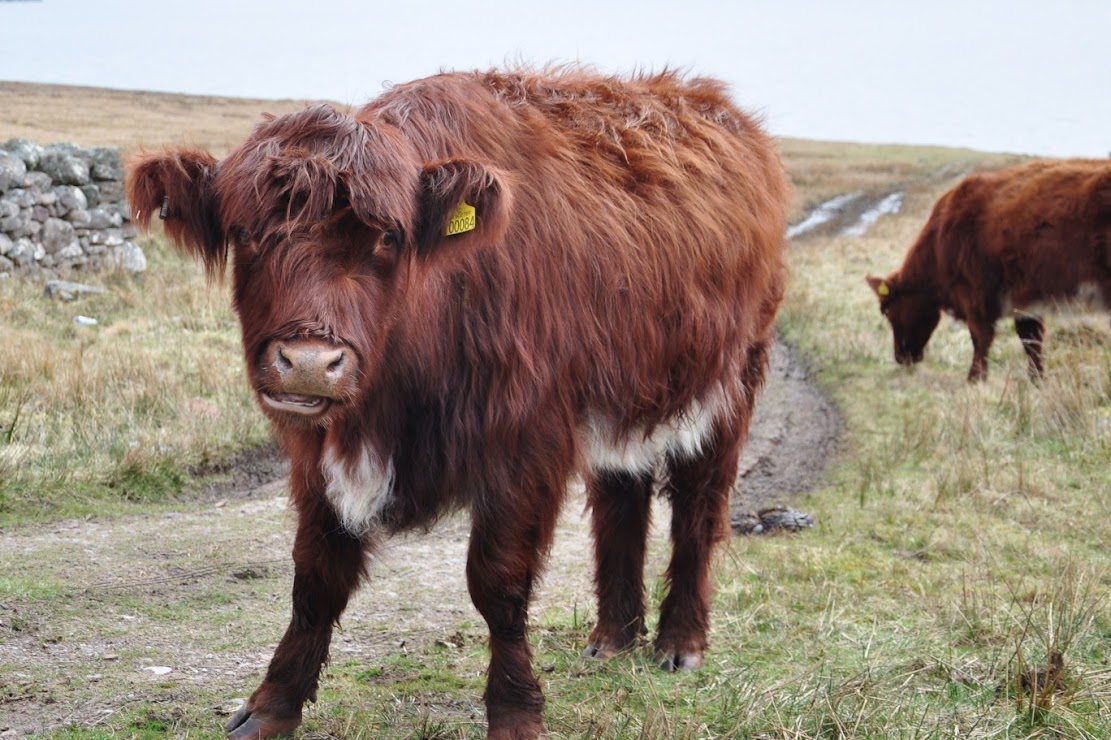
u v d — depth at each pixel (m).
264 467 7.89
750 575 5.88
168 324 11.23
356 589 3.89
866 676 4.32
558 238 3.78
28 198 12.27
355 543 3.77
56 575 5.51
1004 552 6.12
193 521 6.65
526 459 3.65
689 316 4.36
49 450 7.24
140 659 4.58
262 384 3.03
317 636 3.85
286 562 6.03
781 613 5.28
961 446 8.21
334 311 2.97
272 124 3.23
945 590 5.54
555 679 4.58
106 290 12.23
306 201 2.97
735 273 4.70
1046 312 11.28
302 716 3.94
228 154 3.29
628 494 4.90
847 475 7.99
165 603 5.30
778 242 5.20
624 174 4.24
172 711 4.02
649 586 5.85
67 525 6.35
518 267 3.60
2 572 5.47
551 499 3.74
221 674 4.48
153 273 13.34
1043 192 11.09
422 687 4.41
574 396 3.85
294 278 2.97
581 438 4.03
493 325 3.53
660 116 4.68
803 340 13.55
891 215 34.03
